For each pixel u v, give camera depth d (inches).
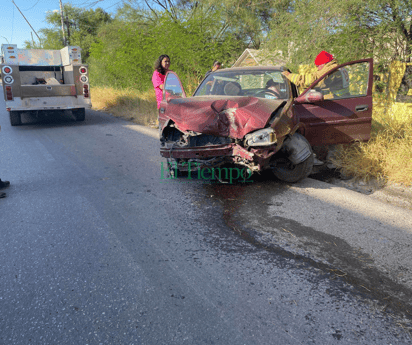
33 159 243.6
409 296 94.0
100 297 94.4
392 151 200.2
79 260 112.7
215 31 608.7
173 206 156.7
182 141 168.2
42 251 118.5
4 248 120.6
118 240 125.8
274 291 96.3
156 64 271.4
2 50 373.1
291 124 166.6
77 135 335.9
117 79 800.9
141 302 92.4
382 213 147.0
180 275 104.2
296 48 351.3
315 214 146.3
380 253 115.4
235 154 158.1
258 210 150.9
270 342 78.5
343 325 83.5
